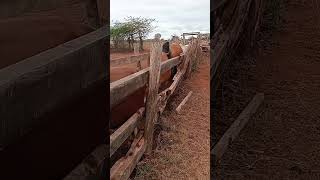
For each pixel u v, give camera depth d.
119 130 3.07
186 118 3.46
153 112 3.69
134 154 3.12
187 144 3.04
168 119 3.74
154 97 3.76
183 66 5.61
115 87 2.75
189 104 3.78
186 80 5.31
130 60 3.36
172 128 3.41
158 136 3.39
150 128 3.49
